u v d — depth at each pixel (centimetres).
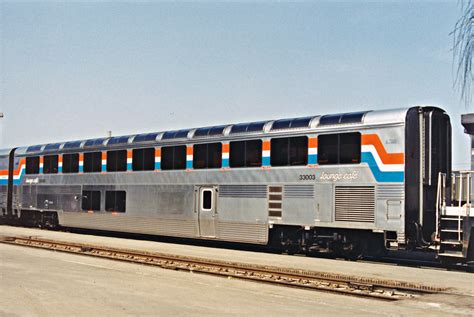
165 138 2147
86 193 2473
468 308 1002
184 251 1877
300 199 1722
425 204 1570
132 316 892
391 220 1526
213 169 1970
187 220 2042
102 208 2391
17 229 2823
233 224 1895
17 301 1005
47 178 2697
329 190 1658
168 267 1486
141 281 1254
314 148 1703
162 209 2136
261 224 1817
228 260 1628
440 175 1554
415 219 1540
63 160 2612
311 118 1739
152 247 2005
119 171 2327
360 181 1594
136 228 2233
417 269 1484
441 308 1002
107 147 2386
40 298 1034
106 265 1531
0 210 2997
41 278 1273
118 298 1043
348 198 1617
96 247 1905
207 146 2000
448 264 1568
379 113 1591
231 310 948
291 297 1087
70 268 1454
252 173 1853
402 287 1163
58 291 1108
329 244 1700
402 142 1526
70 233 2612
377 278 1303
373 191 1568
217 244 2212
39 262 1574
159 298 1049
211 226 1964
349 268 1491
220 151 1956
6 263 1542
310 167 1706
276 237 1827
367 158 1586
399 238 1509
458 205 1585
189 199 2041
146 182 2205
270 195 1798
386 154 1551
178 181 2084
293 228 1770
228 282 1260
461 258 1492
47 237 2372
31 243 2119
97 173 2423
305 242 1755
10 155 2962
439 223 1515
